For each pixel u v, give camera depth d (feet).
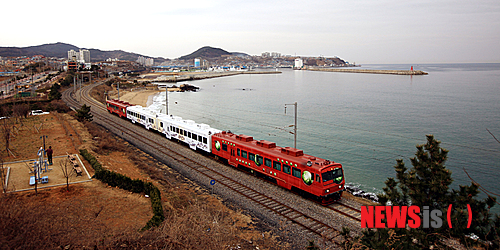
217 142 113.19
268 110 293.43
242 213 74.08
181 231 53.06
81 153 104.06
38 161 86.28
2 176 81.61
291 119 242.99
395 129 201.77
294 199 80.48
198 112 286.66
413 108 283.18
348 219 69.97
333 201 79.66
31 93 268.82
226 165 110.01
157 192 73.56
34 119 170.71
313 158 84.64
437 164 45.50
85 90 356.59
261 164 94.38
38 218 51.93
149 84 592.19
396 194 48.29
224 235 57.52
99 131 147.33
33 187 76.23
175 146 134.21
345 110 279.49
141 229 57.16
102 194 74.74
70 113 198.49
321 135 190.19
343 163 141.79
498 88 462.60
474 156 150.41
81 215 62.34
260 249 58.54
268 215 72.38
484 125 208.33
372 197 103.65
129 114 189.47
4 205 48.32
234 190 86.79
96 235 53.57
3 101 212.84
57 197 70.74
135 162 109.81
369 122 224.33
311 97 391.65
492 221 40.86
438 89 463.01
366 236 45.50
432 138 47.55
